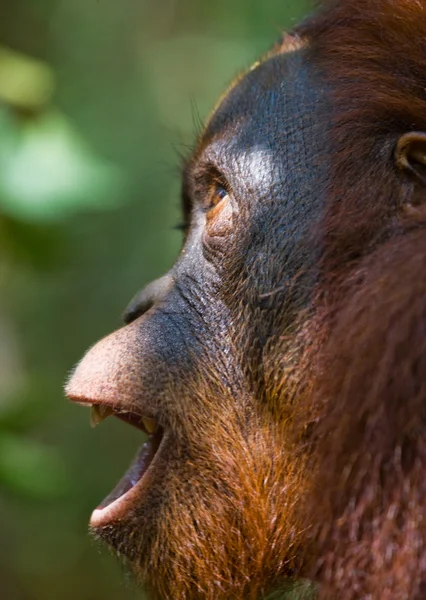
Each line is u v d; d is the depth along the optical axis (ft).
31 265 26.14
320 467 13.97
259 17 47.52
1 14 47.98
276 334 15.11
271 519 15.53
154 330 15.87
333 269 14.73
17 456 23.31
